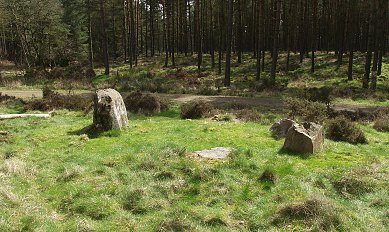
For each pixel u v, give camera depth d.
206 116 15.18
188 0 46.72
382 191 6.93
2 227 5.50
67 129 12.32
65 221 5.97
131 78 31.52
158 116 15.75
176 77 32.38
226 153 9.10
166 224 5.66
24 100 19.11
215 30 49.91
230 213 6.15
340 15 36.47
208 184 7.16
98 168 8.06
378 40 25.95
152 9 53.25
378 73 30.95
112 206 6.32
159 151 9.16
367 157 9.16
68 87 26.67
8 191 6.71
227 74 26.97
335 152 9.57
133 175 7.68
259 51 30.03
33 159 9.00
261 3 33.91
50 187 7.25
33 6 36.53
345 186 7.07
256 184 7.21
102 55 50.97
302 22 37.38
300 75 32.69
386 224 5.85
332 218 5.68
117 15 48.72
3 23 38.50
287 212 5.96
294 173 7.74
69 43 45.12
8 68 43.19
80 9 44.53
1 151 9.66
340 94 22.78
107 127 11.68
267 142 10.34
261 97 22.28
